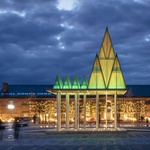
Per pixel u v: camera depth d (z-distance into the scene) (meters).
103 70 51.19
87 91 51.50
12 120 115.25
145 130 58.31
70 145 34.94
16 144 36.41
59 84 51.56
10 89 122.44
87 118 107.69
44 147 33.12
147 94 120.62
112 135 48.19
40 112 109.12
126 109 109.44
